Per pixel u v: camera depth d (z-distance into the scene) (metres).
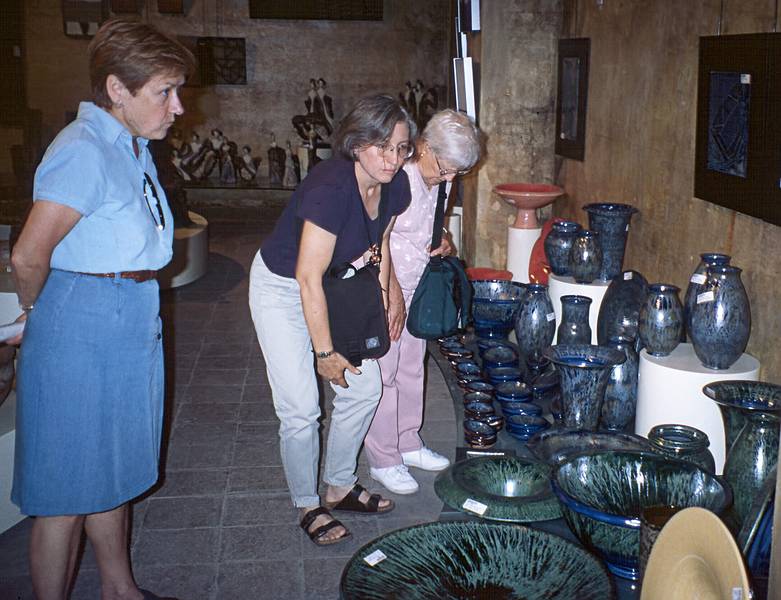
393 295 3.05
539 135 5.66
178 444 3.79
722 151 3.34
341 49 10.47
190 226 7.16
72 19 10.12
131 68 1.95
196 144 10.23
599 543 2.10
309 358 2.80
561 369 3.17
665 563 1.71
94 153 1.94
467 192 6.30
